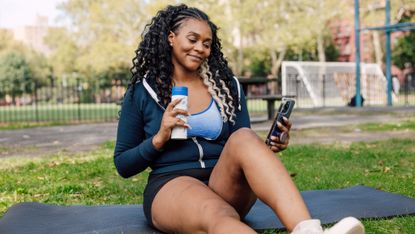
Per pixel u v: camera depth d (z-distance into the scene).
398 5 26.86
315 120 12.96
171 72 2.71
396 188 4.41
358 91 18.52
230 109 2.75
